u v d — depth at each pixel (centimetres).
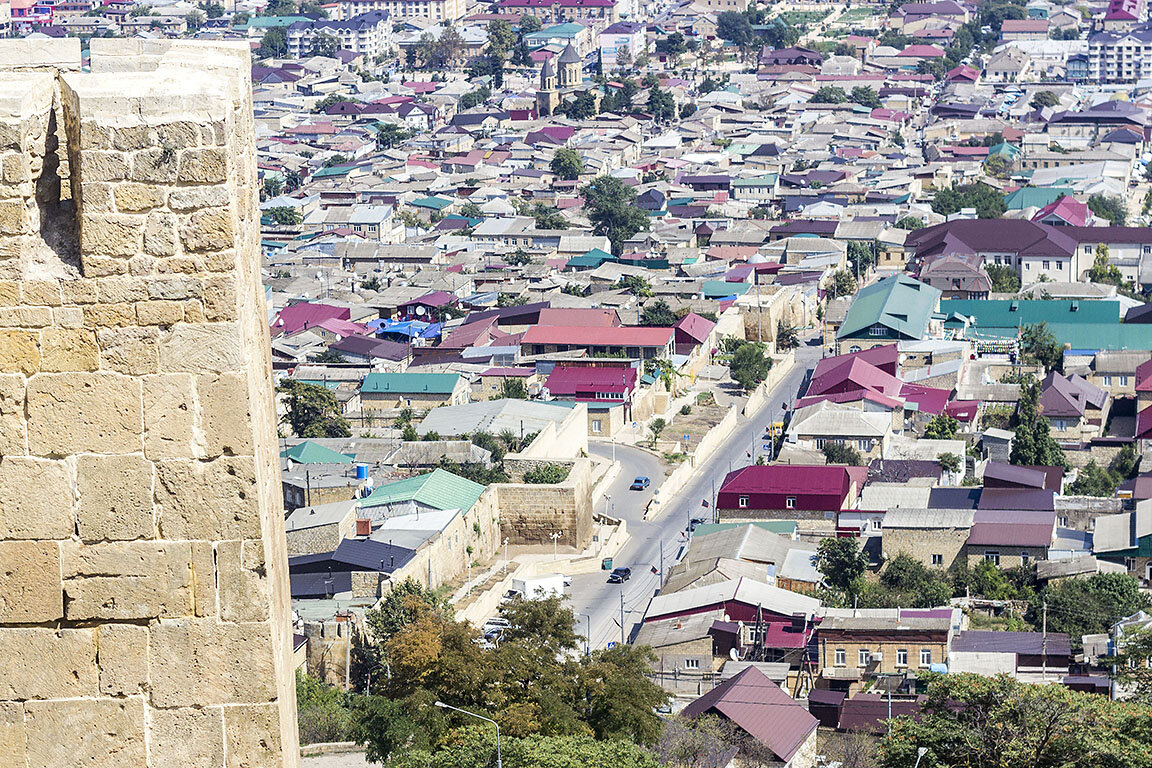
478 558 14562
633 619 13500
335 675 11450
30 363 2184
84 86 2141
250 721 2262
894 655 11738
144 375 2198
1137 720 7000
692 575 13712
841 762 9975
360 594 12512
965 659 11662
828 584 13800
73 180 2184
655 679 12012
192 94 2156
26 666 2230
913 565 13875
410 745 9100
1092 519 14600
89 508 2212
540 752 7675
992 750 6950
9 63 2398
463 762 7831
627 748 7744
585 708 9450
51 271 2173
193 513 2220
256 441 2241
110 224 2164
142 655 2242
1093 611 12662
